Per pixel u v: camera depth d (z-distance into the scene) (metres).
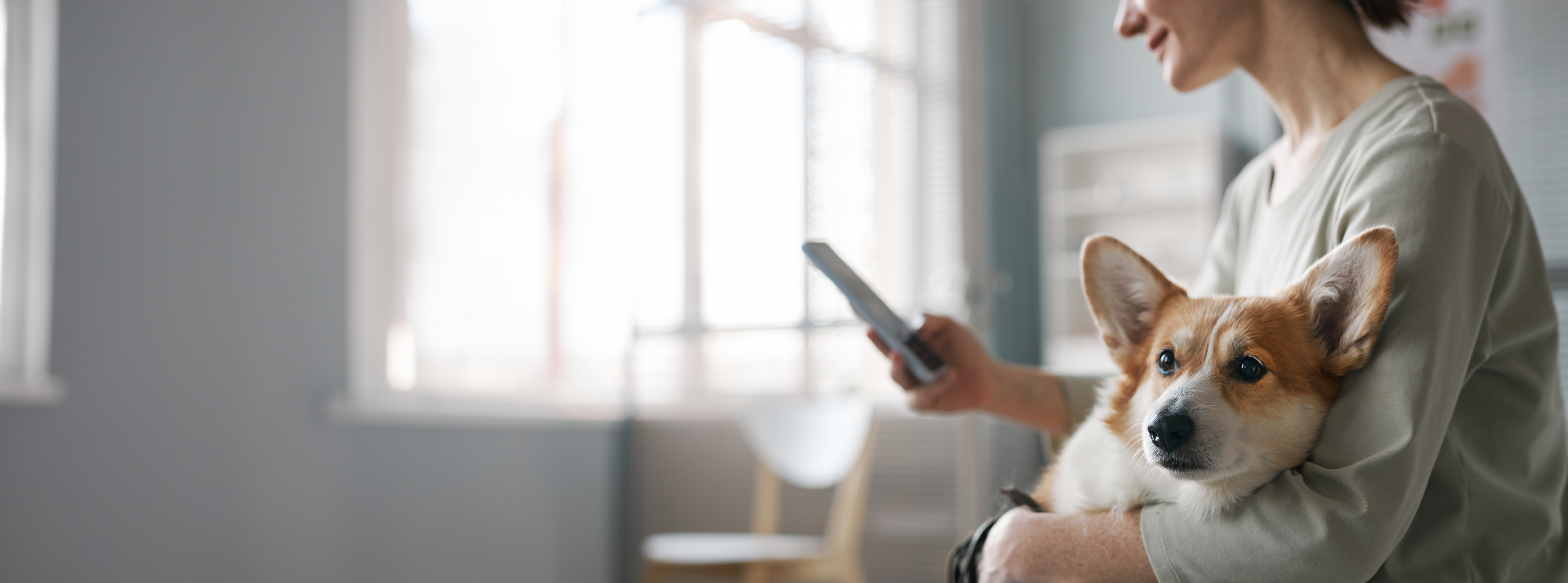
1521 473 0.79
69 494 1.84
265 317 2.25
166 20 2.07
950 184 3.54
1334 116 0.93
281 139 2.31
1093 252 0.87
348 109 2.51
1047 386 1.18
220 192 2.16
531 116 3.11
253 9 2.26
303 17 2.39
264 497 2.21
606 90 3.51
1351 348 0.72
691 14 3.68
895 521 3.37
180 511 2.03
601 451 3.44
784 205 3.54
